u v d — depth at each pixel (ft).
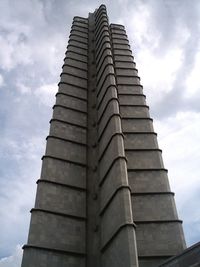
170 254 61.16
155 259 61.11
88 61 136.26
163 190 73.15
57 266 62.18
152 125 93.40
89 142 93.76
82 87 116.67
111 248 58.44
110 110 86.94
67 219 71.15
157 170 77.87
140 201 70.90
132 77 115.85
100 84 110.83
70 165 84.02
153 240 63.52
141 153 82.84
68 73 120.67
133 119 95.04
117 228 56.80
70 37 151.33
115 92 93.45
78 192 78.23
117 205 60.54
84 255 65.82
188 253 39.45
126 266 49.65
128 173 76.95
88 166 86.07
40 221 67.97
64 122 96.58
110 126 81.25
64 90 110.52
